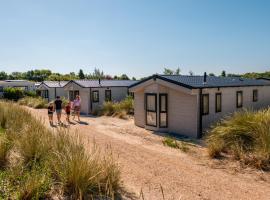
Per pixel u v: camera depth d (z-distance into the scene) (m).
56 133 8.05
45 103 29.23
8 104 15.30
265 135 8.58
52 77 63.62
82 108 24.86
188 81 15.19
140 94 16.66
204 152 9.99
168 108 15.11
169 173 7.43
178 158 9.16
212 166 8.24
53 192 5.20
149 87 15.66
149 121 15.86
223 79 19.08
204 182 6.82
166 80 14.53
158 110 15.18
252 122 9.44
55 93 34.09
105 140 11.94
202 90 13.88
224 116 15.80
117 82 28.16
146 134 14.34
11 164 6.17
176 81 14.14
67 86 26.66
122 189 5.91
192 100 13.85
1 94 40.47
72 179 5.27
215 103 15.15
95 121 18.95
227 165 8.30
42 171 5.58
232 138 9.55
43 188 5.07
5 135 8.40
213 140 10.00
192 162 8.68
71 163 5.44
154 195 5.82
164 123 15.27
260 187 6.60
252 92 19.09
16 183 5.20
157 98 15.15
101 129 15.46
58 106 16.97
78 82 25.44
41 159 6.30
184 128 14.34
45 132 8.17
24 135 7.51
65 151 6.33
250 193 6.20
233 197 5.94
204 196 5.93
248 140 9.23
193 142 12.33
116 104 22.88
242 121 9.88
